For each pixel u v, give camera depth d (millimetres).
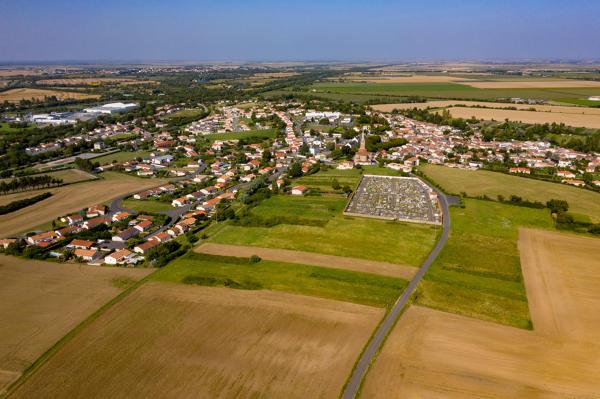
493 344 91875
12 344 94250
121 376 83500
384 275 122438
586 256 133500
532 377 82312
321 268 127188
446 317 101562
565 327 97750
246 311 104750
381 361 86375
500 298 109750
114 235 158125
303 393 78312
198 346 91812
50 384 81875
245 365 85812
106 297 113250
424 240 146750
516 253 136125
